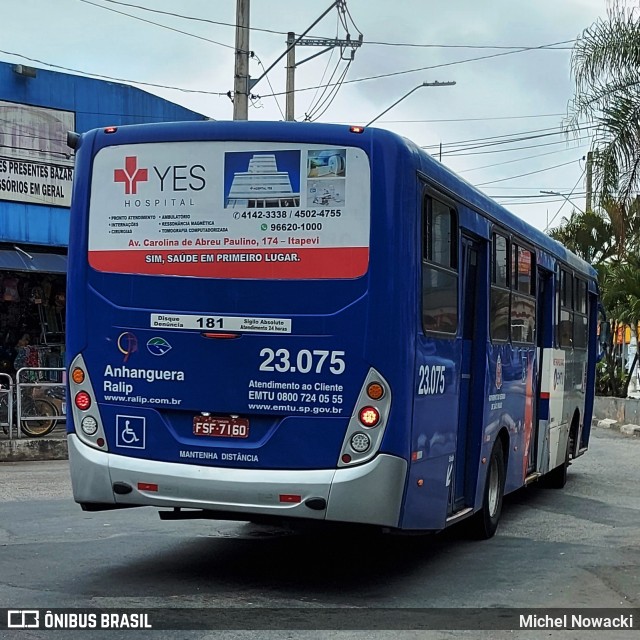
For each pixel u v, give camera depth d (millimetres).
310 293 6789
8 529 9336
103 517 10133
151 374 7039
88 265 7242
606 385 30922
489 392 9055
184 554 8305
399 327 6699
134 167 7172
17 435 15820
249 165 6941
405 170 6816
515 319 10227
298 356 6773
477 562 8422
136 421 7062
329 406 6719
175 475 6883
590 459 18250
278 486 6703
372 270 6707
